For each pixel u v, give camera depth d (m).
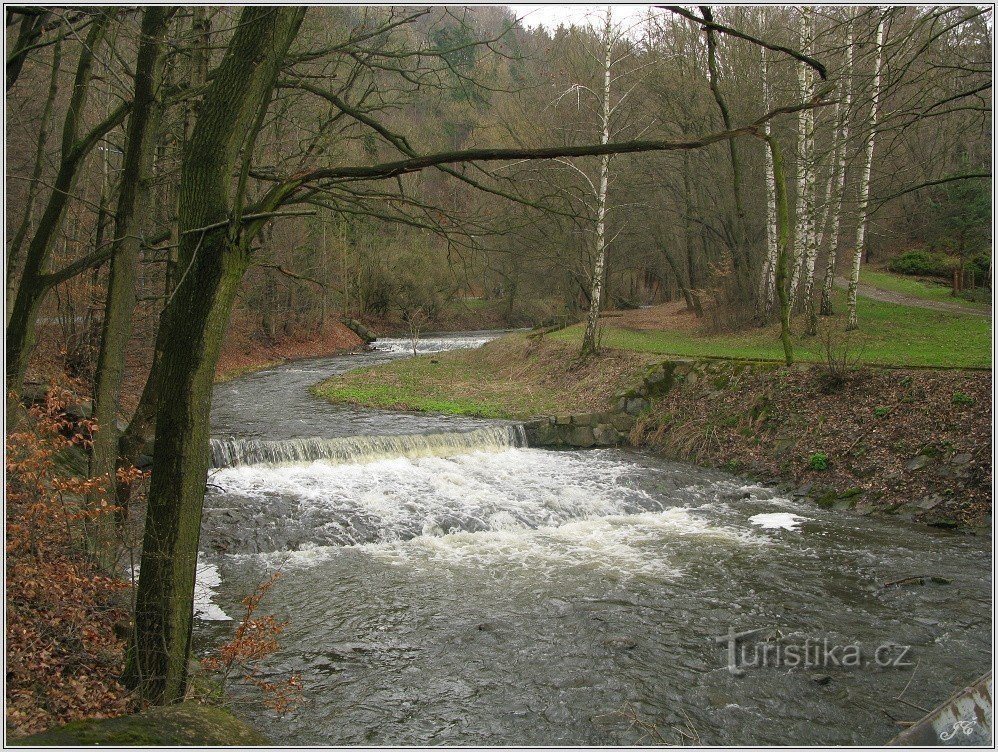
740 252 26.16
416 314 44.06
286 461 13.77
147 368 18.08
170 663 4.55
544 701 6.60
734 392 16.89
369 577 9.55
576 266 30.66
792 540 11.05
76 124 6.85
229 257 4.34
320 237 30.72
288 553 10.38
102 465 6.50
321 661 7.33
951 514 11.65
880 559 10.16
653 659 7.36
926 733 4.28
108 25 6.51
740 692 6.73
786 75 19.56
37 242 6.55
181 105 9.06
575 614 8.41
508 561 10.17
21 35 6.68
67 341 12.95
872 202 10.93
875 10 8.98
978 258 33.53
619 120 26.25
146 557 4.55
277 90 8.55
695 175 27.16
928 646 7.59
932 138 16.97
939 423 13.30
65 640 5.49
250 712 6.30
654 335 26.69
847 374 15.58
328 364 31.59
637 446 17.28
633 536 11.33
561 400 20.38
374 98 9.38
